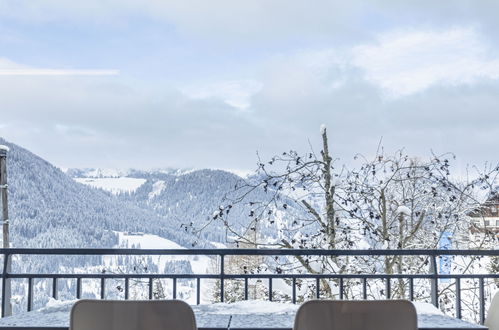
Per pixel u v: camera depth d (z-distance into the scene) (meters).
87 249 3.29
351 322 1.62
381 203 6.42
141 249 3.29
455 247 6.59
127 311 1.65
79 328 1.65
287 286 5.55
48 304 2.37
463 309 6.05
